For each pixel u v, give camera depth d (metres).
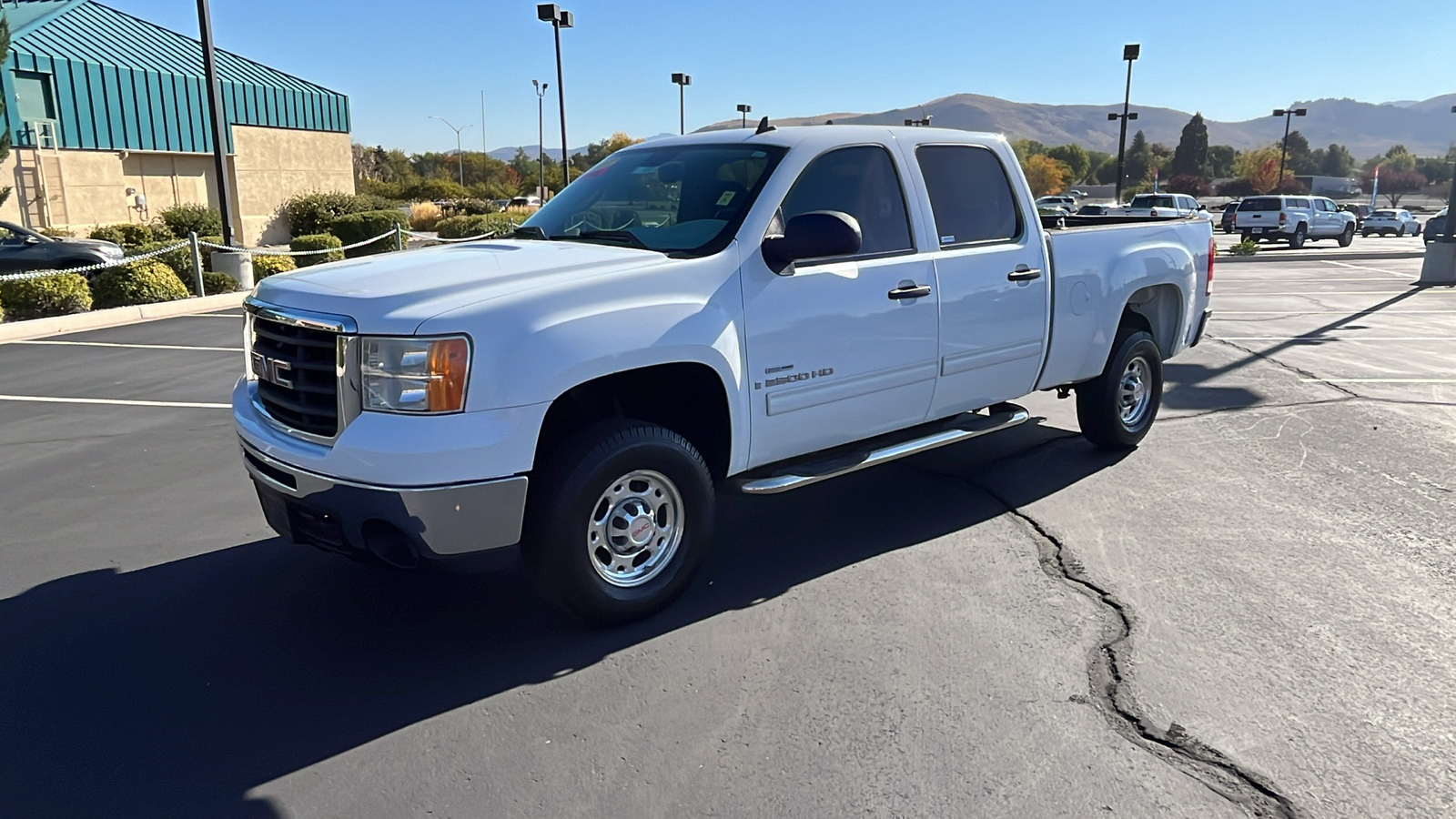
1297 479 5.85
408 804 2.84
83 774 2.98
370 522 3.47
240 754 3.09
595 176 5.08
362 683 3.53
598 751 3.10
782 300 4.15
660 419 4.36
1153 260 6.08
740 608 4.13
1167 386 8.62
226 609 4.15
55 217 26.81
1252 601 4.14
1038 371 5.46
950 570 4.51
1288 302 15.34
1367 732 3.16
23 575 4.50
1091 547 4.77
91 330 12.35
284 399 3.76
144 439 6.94
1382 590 4.25
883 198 4.66
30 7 28.75
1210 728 3.19
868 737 3.15
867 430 4.67
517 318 3.44
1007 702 3.36
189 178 31.11
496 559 3.53
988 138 5.25
